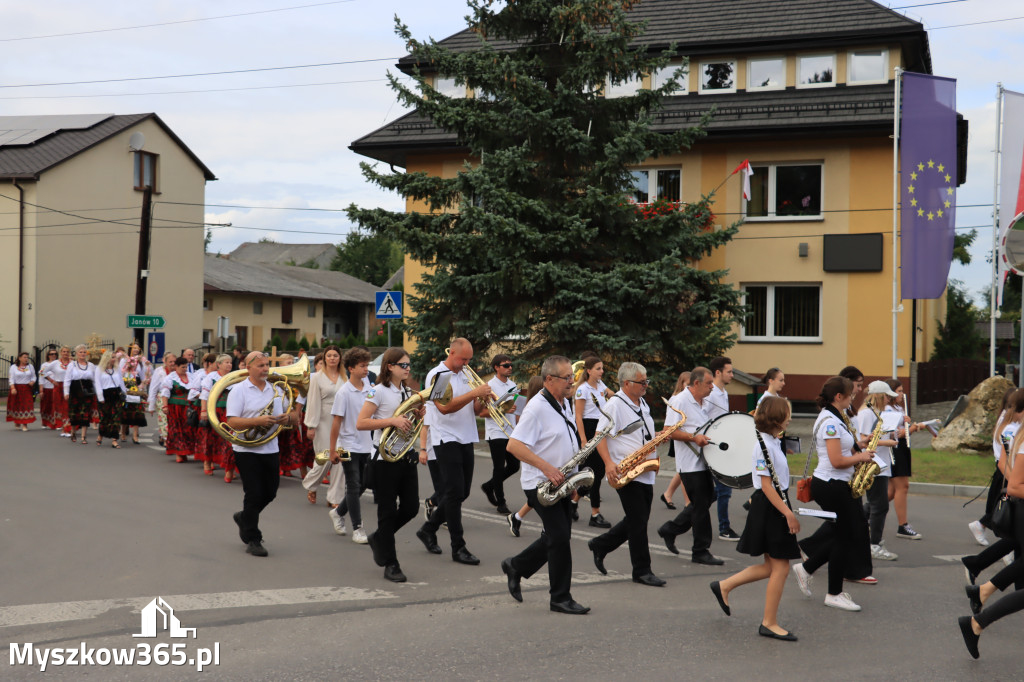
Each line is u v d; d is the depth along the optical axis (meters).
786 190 24.22
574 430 7.02
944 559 9.23
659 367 19.72
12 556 8.30
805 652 5.95
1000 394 16.52
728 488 10.11
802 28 24.67
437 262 20.25
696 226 20.14
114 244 36.50
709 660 5.73
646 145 20.00
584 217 19.30
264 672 5.34
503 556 8.84
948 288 44.56
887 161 23.23
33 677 5.23
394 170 20.45
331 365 11.52
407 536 9.76
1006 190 18.28
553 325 18.66
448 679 5.25
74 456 15.84
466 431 8.62
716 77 25.50
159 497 11.69
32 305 33.06
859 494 7.18
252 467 8.50
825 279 23.75
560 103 19.66
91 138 35.66
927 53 25.94
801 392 23.95
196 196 40.59
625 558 8.96
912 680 5.42
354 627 6.32
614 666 5.55
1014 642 6.30
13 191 33.25
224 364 13.63
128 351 23.55
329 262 103.75
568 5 19.61
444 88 27.19
